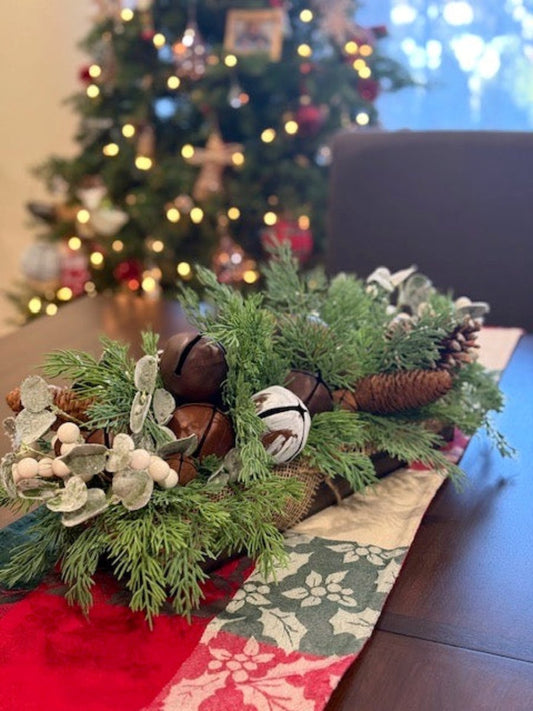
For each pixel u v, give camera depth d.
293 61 2.81
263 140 2.83
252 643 0.63
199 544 0.65
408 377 0.83
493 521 0.82
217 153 2.84
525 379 1.21
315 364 0.80
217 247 2.93
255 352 0.72
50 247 3.02
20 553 0.70
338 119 2.87
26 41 3.52
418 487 0.87
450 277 1.74
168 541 0.63
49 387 0.70
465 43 3.14
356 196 1.77
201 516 0.66
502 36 3.10
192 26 2.87
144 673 0.60
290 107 2.88
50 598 0.69
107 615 0.67
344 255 1.79
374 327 0.88
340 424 0.77
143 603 0.65
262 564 0.67
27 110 3.58
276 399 0.72
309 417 0.73
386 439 0.83
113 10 3.00
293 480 0.70
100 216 2.86
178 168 2.83
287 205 2.84
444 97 3.21
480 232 1.71
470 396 0.97
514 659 0.62
